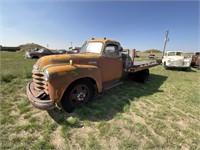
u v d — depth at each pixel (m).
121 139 2.79
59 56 3.64
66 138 2.75
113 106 4.09
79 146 2.58
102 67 4.39
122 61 5.37
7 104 3.92
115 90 5.56
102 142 2.69
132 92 5.39
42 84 3.36
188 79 8.34
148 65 7.09
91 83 3.88
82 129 3.02
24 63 12.35
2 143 2.54
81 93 3.67
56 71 3.08
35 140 2.66
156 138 2.88
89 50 4.68
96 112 3.64
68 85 3.25
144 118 3.59
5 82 5.79
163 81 7.59
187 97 5.20
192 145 2.74
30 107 3.80
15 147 2.47
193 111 4.12
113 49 4.84
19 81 5.95
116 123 3.29
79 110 3.54
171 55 12.97
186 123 3.49
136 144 2.68
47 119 3.30
